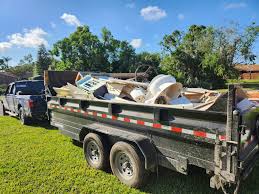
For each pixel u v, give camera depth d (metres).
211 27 35.34
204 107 3.28
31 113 8.66
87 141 4.84
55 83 7.07
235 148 2.70
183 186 4.03
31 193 4.04
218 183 2.96
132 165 3.89
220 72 33.81
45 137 7.35
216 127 2.85
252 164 3.29
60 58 45.88
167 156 3.54
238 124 2.67
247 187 3.95
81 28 45.66
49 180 4.45
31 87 10.41
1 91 31.81
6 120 10.44
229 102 2.69
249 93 4.50
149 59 41.72
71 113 5.57
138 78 6.57
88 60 45.34
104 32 46.25
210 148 2.99
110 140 4.53
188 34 37.16
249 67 62.97
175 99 4.18
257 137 3.78
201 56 36.12
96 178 4.43
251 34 33.69
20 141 6.96
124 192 3.91
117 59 47.75
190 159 3.23
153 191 3.91
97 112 4.69
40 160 5.41
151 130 3.69
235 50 34.72
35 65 72.69
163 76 4.42
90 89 5.03
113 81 5.04
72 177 4.52
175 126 3.29
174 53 36.75
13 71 87.69
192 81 35.50
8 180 4.50
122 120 4.14
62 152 5.89
